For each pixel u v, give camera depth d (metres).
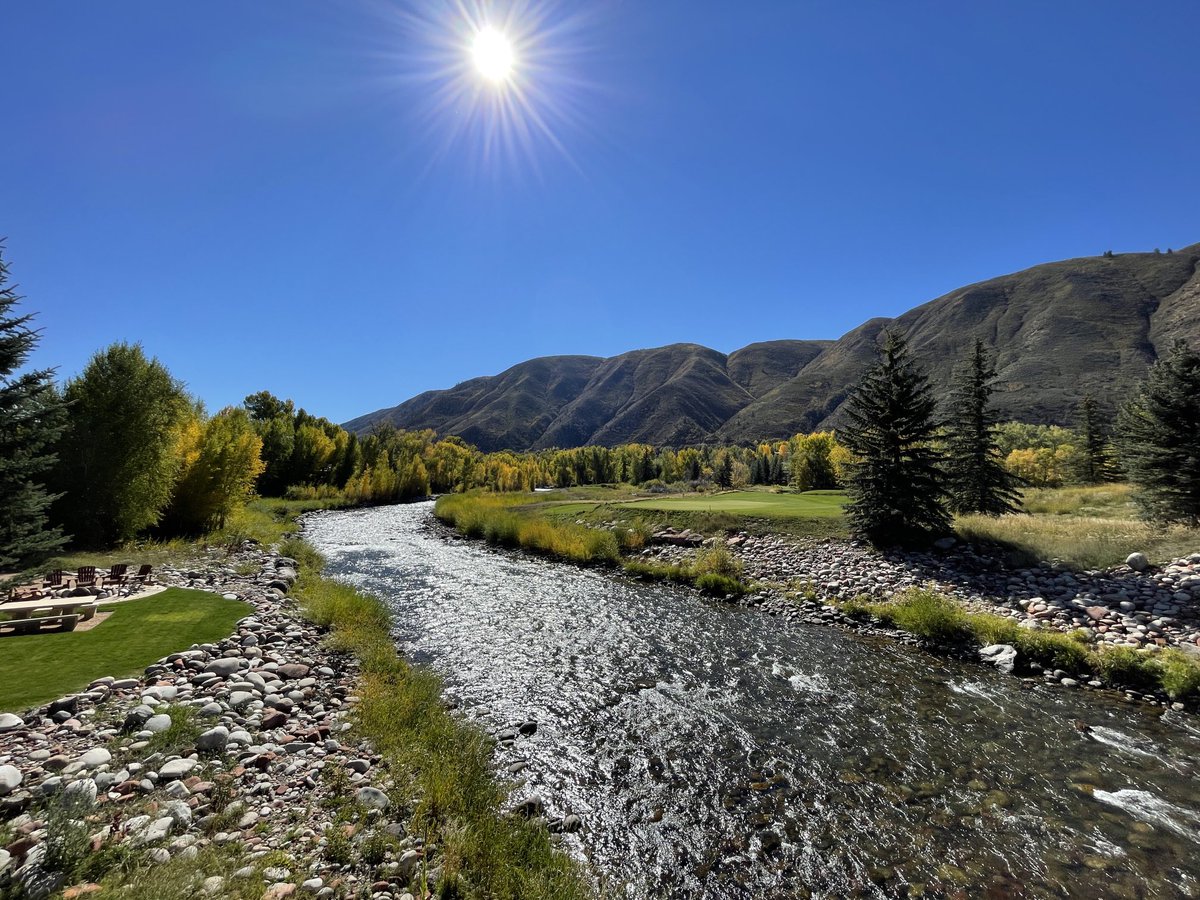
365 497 72.69
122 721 8.00
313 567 25.89
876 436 24.22
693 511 33.53
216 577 19.84
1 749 6.93
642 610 19.77
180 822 5.96
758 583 22.33
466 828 6.70
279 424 70.81
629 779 9.03
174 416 30.59
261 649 12.46
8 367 17.09
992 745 10.18
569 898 6.00
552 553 31.44
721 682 13.24
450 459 106.81
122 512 24.81
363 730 9.26
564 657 14.88
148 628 12.65
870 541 24.75
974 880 6.84
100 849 5.15
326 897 5.20
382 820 6.75
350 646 13.81
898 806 8.35
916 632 16.61
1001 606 17.66
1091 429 51.81
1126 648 13.38
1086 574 18.47
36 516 19.23
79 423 24.03
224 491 31.81
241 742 8.00
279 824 6.32
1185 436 21.16
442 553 32.78
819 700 12.20
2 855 4.74
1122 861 7.14
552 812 8.09
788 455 108.12
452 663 14.21
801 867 7.08
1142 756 9.76
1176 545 18.42
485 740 9.98
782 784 8.94
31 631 12.07
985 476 31.70
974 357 32.69
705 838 7.61
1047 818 8.03
